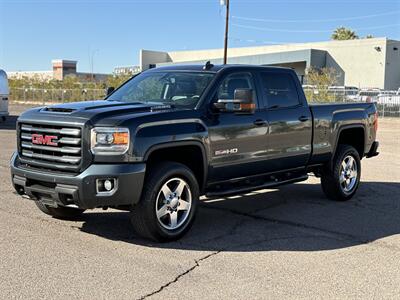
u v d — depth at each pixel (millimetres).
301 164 8070
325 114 8367
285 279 5125
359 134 9352
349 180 9016
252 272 5289
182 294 4684
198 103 6543
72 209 7035
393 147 17609
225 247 6105
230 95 6980
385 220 7605
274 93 7621
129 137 5715
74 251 5773
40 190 5977
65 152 5840
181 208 6312
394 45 49438
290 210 8133
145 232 6043
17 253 5648
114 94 7516
